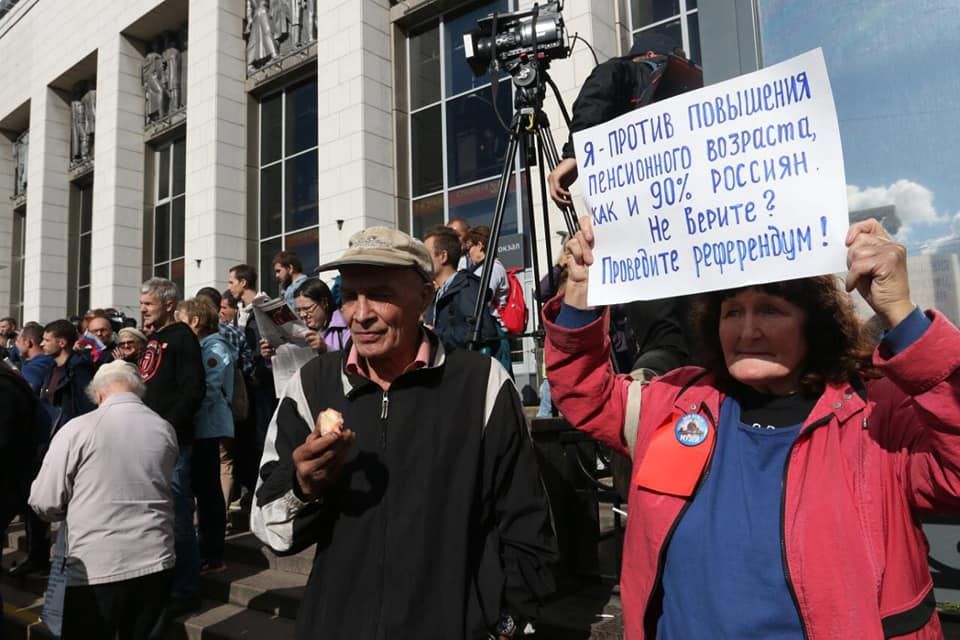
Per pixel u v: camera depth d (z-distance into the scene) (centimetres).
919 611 106
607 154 139
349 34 1092
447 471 158
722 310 127
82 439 298
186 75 1522
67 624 292
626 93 245
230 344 448
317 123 1237
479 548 160
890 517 109
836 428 115
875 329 130
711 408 128
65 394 540
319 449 141
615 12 866
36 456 370
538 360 489
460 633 145
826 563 106
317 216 1225
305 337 384
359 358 173
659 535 122
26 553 606
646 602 124
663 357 227
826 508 109
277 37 1264
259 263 1323
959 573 196
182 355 385
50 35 1822
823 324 120
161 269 1569
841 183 112
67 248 1836
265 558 448
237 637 352
